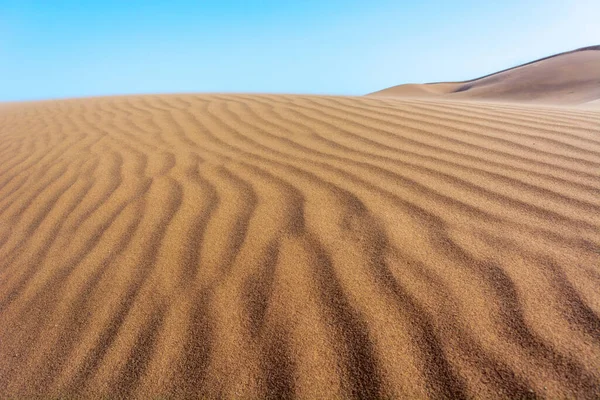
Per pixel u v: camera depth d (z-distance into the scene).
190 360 1.20
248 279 1.52
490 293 1.30
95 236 2.02
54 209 2.42
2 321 1.48
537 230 1.63
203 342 1.25
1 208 2.56
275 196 2.22
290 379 1.09
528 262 1.43
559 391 0.95
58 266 1.80
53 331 1.40
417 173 2.35
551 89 19.73
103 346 1.30
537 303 1.23
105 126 4.57
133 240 1.92
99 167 3.07
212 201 2.24
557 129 3.04
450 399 0.98
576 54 25.38
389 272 1.46
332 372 1.09
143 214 2.18
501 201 1.91
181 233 1.93
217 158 2.99
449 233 1.67
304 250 1.66
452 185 2.14
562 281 1.31
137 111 5.36
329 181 2.35
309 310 1.32
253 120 4.20
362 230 1.77
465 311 1.23
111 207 2.33
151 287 1.55
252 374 1.12
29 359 1.29
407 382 1.03
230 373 1.13
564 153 2.50
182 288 1.52
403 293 1.34
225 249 1.74
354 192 2.16
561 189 1.99
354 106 4.60
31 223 2.28
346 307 1.31
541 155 2.49
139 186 2.59
